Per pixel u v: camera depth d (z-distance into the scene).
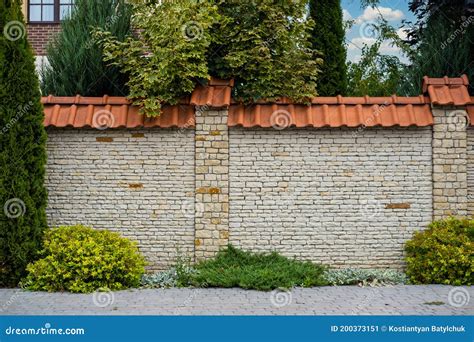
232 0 11.95
